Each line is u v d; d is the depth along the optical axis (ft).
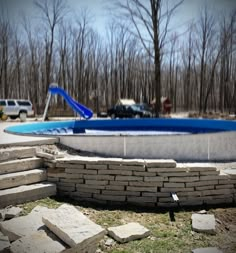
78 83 113.29
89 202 13.38
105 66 126.31
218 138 18.79
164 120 42.88
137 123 42.88
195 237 9.73
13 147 16.58
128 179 13.14
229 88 91.25
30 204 12.25
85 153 18.71
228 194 13.39
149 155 18.39
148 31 65.92
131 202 13.15
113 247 9.04
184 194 13.03
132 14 66.23
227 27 77.10
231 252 8.73
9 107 60.49
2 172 13.38
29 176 13.53
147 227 10.50
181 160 18.22
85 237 8.04
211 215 11.43
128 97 127.24
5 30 82.02
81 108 44.60
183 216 11.70
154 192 13.00
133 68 128.26
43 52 105.70
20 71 106.11
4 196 11.66
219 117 65.77
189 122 40.73
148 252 8.75
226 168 15.69
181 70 139.23
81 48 111.34
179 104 145.18
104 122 42.24
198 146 18.60
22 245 7.94
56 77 109.70
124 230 9.81
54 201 12.96
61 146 19.47
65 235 8.14
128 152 18.48
